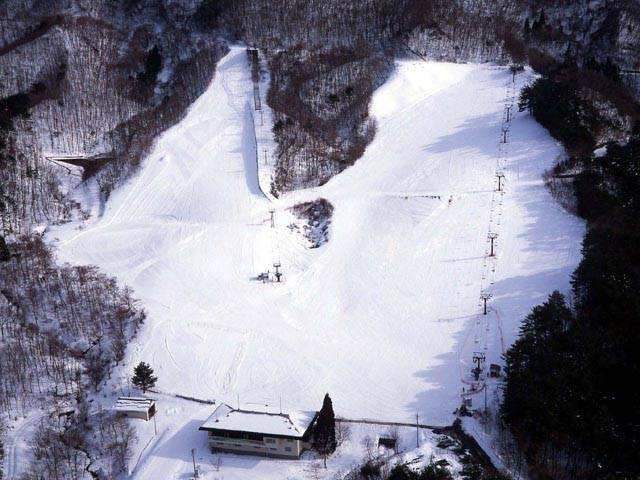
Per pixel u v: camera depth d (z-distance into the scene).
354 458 80.00
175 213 129.75
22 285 112.19
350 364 95.00
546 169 131.25
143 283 112.44
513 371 83.19
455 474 74.06
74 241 124.88
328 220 126.50
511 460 77.44
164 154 144.12
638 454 71.81
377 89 161.75
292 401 89.06
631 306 86.81
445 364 93.62
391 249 117.44
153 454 82.50
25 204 132.88
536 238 115.06
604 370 80.38
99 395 92.38
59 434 86.19
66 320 104.75
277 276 112.25
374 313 104.44
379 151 144.75
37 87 165.00
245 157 141.88
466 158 137.75
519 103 150.12
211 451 82.75
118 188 138.00
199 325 102.75
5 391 91.75
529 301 102.38
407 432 82.88
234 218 126.62
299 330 101.81
